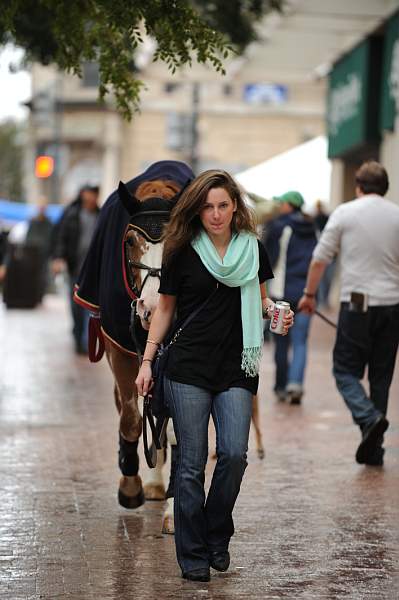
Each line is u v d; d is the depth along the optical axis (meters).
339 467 12.53
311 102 76.25
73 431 14.67
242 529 9.96
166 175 10.72
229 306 8.25
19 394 17.88
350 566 8.91
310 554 9.23
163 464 11.07
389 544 9.54
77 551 9.26
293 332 17.05
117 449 13.49
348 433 14.65
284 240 16.89
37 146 79.94
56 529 9.92
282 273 16.94
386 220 12.41
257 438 12.86
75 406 16.75
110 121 76.81
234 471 8.19
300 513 10.52
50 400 17.28
